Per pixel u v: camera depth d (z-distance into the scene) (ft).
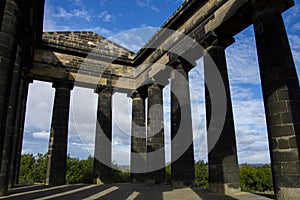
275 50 42.63
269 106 41.81
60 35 90.02
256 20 46.96
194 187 63.16
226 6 54.44
